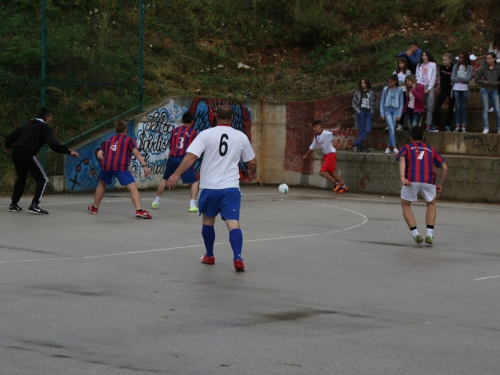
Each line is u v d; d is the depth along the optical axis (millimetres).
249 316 6656
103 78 19328
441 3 24609
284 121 21281
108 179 13461
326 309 6965
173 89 20562
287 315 6719
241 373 5105
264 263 9211
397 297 7512
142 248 10117
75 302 7059
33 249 9867
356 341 5922
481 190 17484
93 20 20531
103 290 7582
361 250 10305
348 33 24828
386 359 5461
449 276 8625
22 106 18000
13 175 16797
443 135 19422
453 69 19297
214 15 24516
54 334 5980
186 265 8992
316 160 20578
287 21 25469
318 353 5582
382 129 21156
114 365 5234
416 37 23719
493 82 18516
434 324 6500
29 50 18359
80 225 12141
